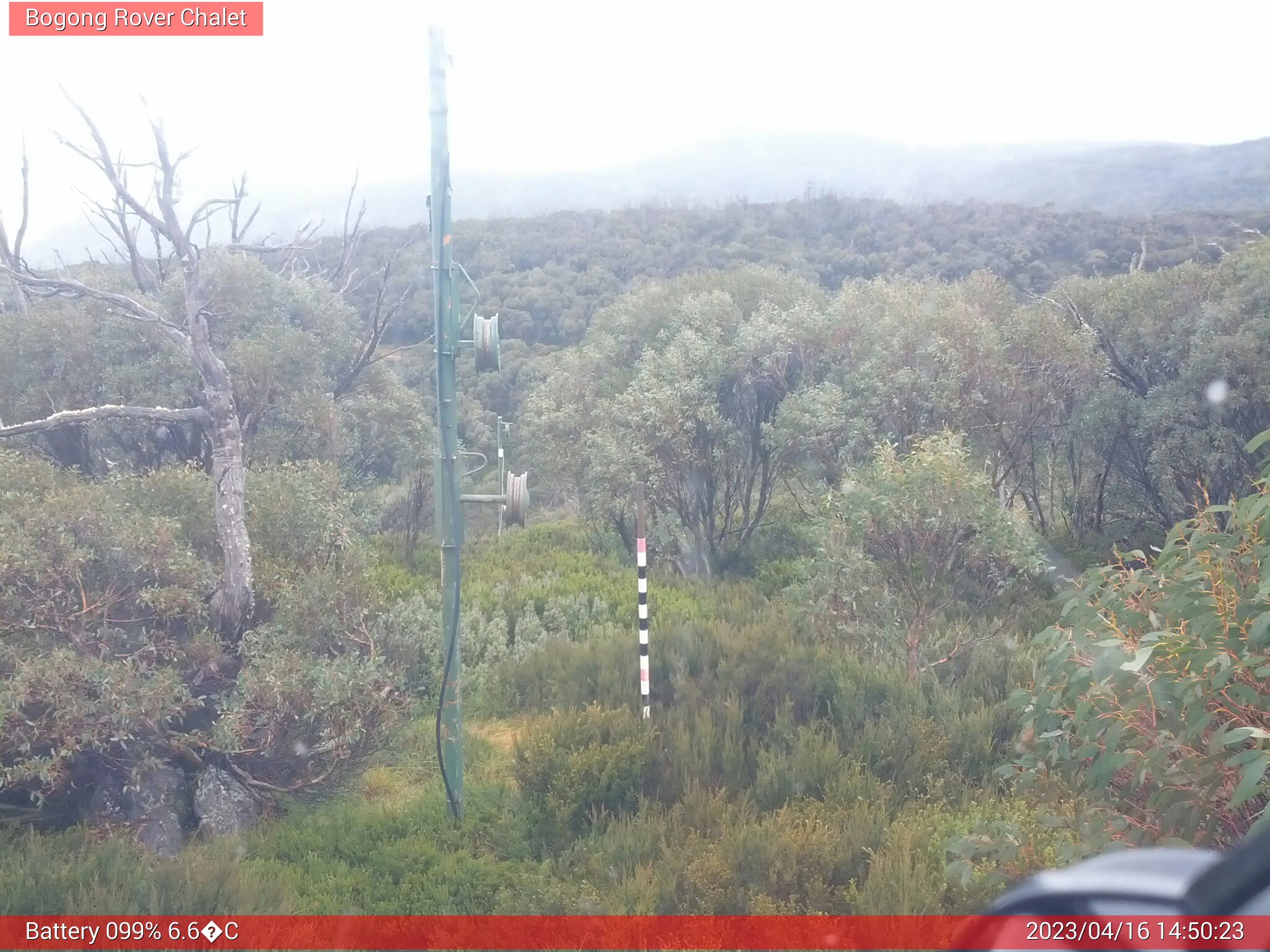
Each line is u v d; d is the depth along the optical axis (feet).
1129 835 13.78
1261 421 46.16
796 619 32.63
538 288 114.32
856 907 15.76
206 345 25.12
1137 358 52.42
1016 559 29.63
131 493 27.27
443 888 18.15
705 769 22.20
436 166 21.12
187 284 25.17
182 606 23.79
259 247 27.30
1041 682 15.40
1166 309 50.75
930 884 16.05
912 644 30.17
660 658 29.68
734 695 25.96
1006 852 14.58
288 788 23.31
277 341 46.91
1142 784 14.92
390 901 17.97
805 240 132.57
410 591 42.73
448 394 21.58
